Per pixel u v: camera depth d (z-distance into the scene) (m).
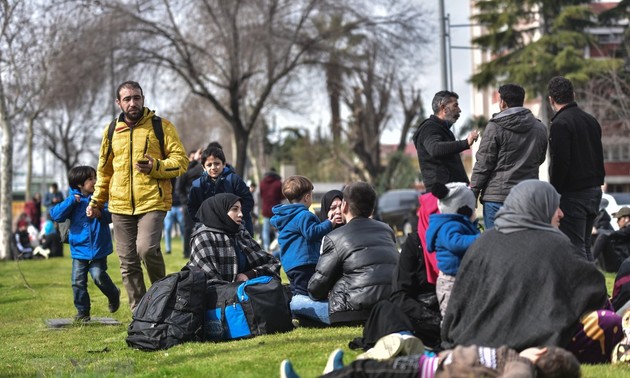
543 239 7.32
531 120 10.70
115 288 12.98
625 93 48.09
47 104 37.97
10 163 30.23
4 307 15.46
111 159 12.03
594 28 55.28
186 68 41.94
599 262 17.78
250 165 88.25
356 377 6.60
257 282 10.52
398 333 7.94
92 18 38.16
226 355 9.22
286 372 6.89
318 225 11.38
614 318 7.71
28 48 32.06
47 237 29.55
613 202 26.88
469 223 8.18
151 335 10.16
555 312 7.15
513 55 54.44
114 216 11.94
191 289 10.30
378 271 10.12
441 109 11.31
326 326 10.68
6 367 9.50
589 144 10.88
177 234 44.31
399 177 61.16
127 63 39.34
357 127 62.22
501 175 10.72
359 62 43.22
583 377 7.21
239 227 11.17
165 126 11.97
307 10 42.22
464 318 7.42
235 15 40.91
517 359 6.36
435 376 6.45
